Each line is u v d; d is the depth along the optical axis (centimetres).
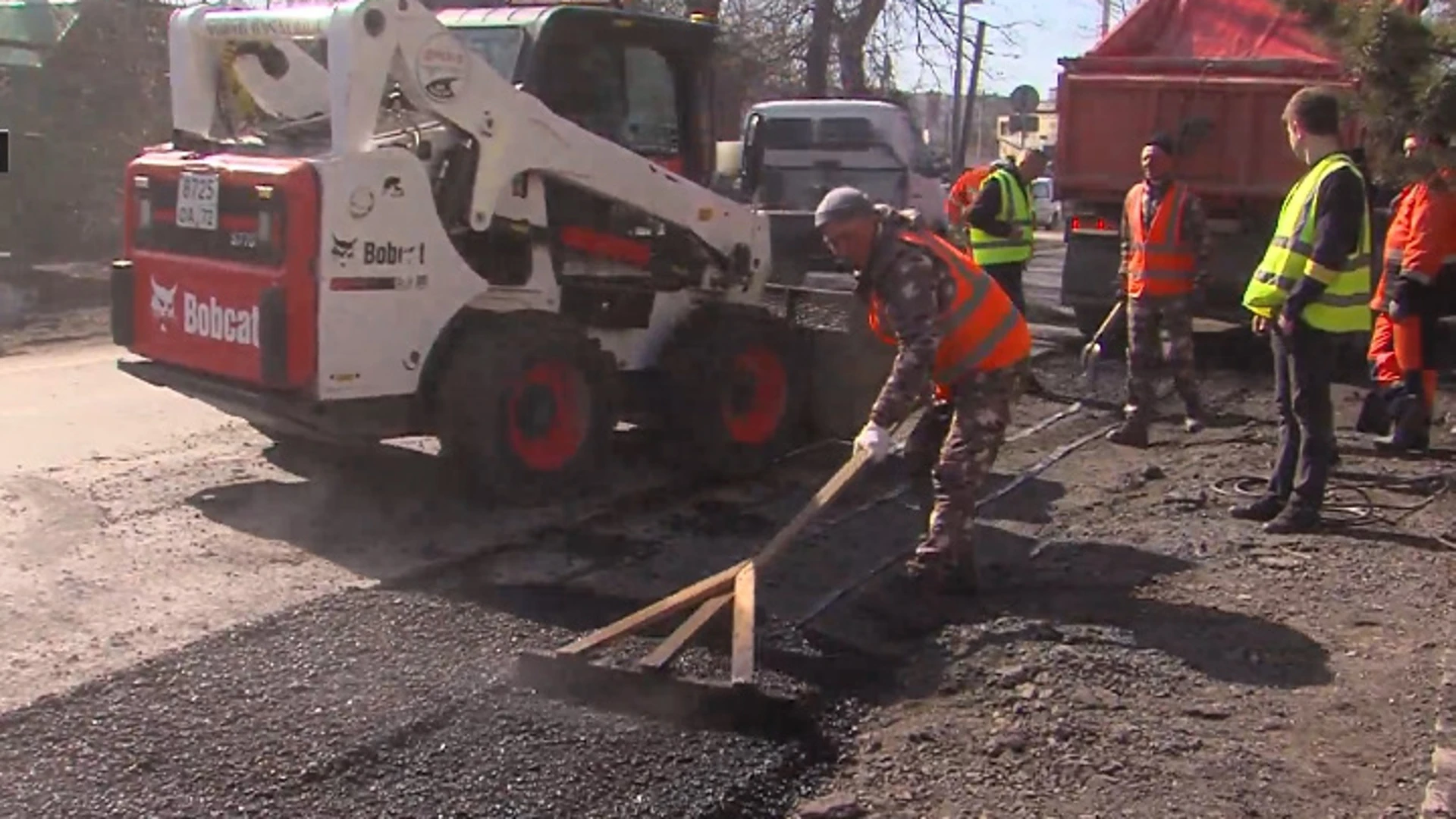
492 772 426
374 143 697
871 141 1769
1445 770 429
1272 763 444
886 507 736
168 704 464
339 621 545
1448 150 678
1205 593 597
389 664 505
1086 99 1232
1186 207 880
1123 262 926
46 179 1698
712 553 655
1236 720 475
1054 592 600
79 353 1173
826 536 682
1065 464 836
